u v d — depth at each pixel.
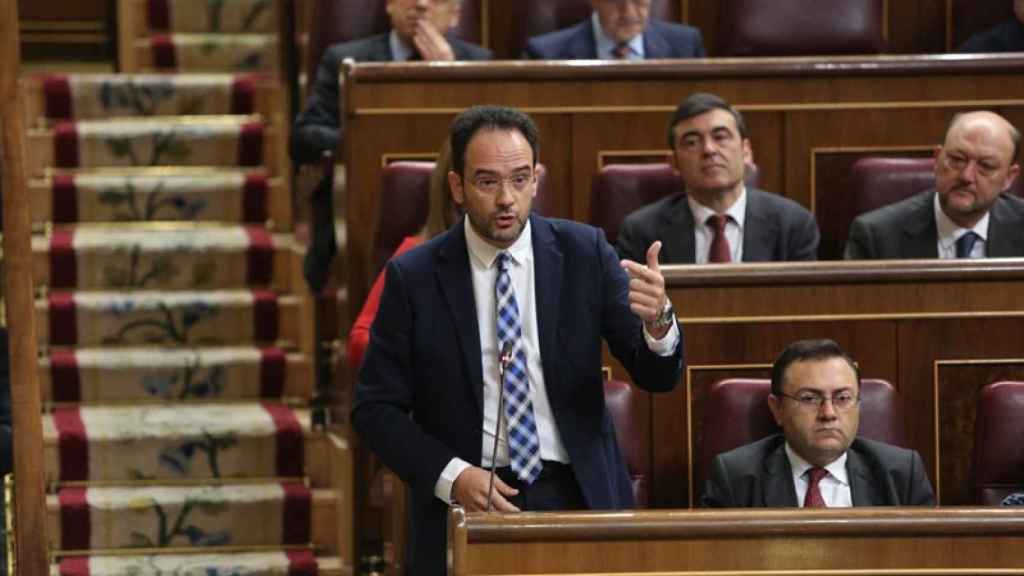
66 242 20.88
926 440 14.13
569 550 10.15
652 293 10.94
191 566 17.28
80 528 17.61
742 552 10.23
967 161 15.80
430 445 11.32
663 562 10.20
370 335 11.73
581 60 17.75
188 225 21.95
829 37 20.05
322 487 18.42
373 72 16.66
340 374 17.38
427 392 11.52
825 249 17.73
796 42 20.03
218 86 23.23
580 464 11.33
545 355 11.41
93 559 17.48
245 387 19.91
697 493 13.92
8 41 12.95
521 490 11.34
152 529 17.72
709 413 13.52
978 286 14.09
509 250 11.51
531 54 19.41
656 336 11.12
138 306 20.30
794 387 12.77
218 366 19.81
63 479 18.27
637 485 13.52
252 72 24.56
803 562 10.25
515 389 11.38
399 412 11.49
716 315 13.98
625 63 17.20
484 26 21.41
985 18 21.45
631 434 13.50
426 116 16.77
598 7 19.33
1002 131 15.88
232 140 22.58
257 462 18.59
